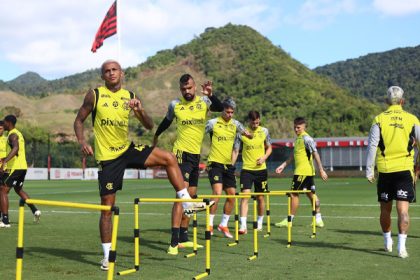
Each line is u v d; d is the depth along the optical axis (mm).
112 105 6449
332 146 52875
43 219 12109
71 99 160500
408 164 6934
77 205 4613
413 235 9008
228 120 9484
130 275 5816
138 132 83000
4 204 10602
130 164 6672
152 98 165875
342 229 9992
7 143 10797
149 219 12102
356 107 100750
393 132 6965
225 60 164875
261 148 10242
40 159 57938
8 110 92312
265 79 135500
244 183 10125
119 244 8250
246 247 7891
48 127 99938
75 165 61938
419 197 18750
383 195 7137
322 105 109250
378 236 8977
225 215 9281
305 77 140625
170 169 6887
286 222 10633
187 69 175750
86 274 5887
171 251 7270
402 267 6207
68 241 8477
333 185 31266
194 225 7250
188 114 8070
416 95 193875
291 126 90750
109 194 6500
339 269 6094
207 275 5762
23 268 6223
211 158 9406
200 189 27750
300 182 10656
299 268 6160
